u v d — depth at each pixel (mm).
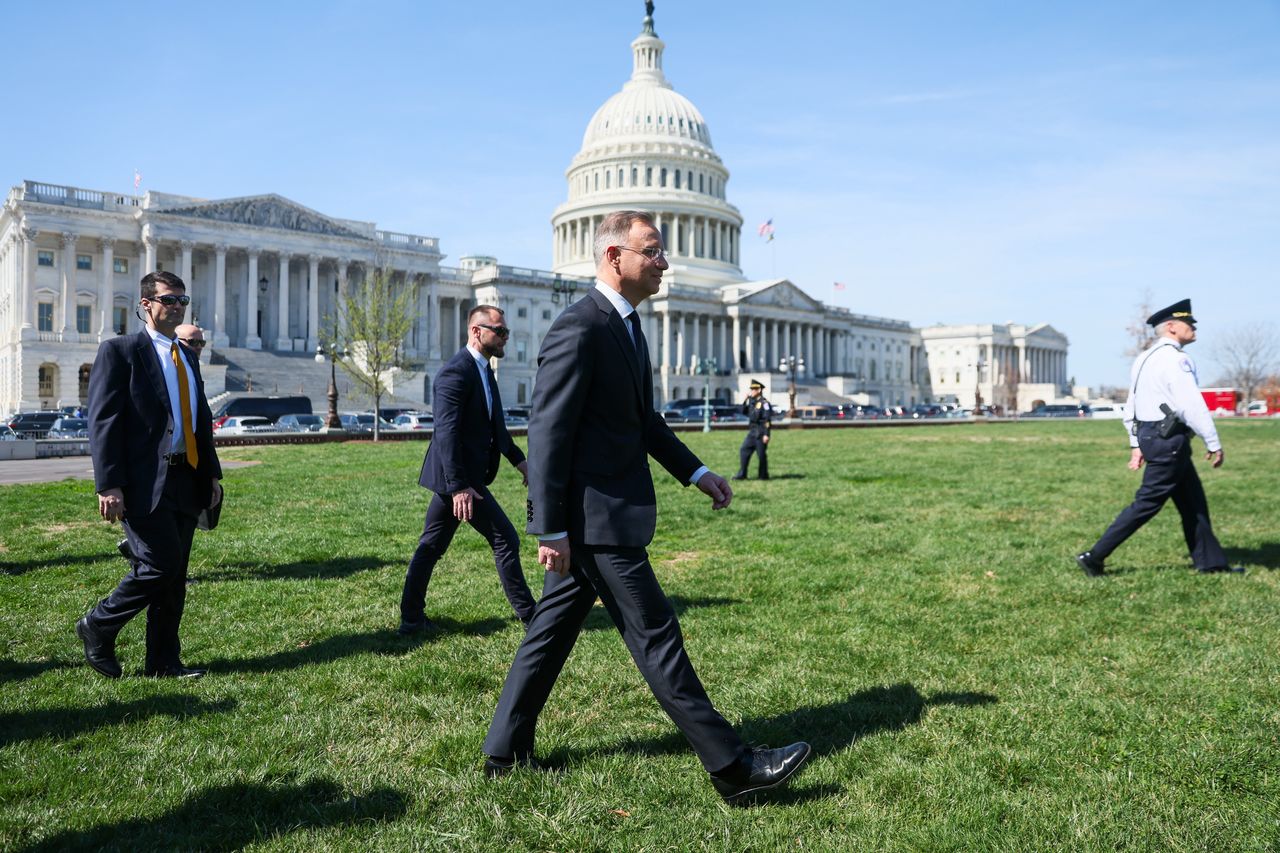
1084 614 7629
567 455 4262
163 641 6176
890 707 5398
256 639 7043
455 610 7934
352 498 15961
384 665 6352
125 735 5020
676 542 11477
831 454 28750
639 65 138750
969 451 30203
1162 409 8953
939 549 10719
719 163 131500
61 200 77625
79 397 77562
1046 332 181750
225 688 5840
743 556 10438
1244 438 36062
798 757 4273
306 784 4406
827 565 9812
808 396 115250
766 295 124812
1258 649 6543
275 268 89938
